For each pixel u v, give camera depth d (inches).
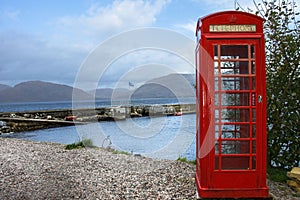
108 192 181.8
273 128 213.5
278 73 211.0
